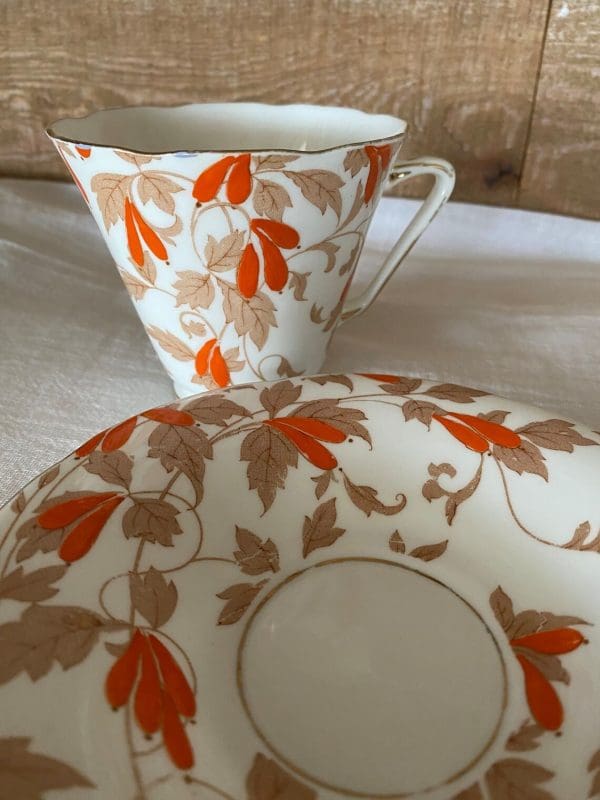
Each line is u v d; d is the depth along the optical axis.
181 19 0.52
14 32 0.53
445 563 0.28
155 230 0.31
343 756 0.23
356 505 0.29
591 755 0.22
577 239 0.55
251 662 0.25
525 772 0.22
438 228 0.56
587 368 0.43
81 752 0.20
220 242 0.31
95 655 0.22
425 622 0.26
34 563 0.23
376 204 0.35
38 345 0.44
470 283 0.52
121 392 0.40
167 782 0.21
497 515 0.28
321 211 0.31
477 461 0.29
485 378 0.42
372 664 0.25
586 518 0.26
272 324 0.34
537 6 0.48
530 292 0.51
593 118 0.52
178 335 0.36
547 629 0.25
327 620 0.26
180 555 0.26
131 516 0.26
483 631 0.26
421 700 0.24
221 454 0.29
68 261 0.53
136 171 0.29
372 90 0.53
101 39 0.53
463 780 0.22
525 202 0.57
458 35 0.50
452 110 0.53
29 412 0.38
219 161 0.28
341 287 0.36
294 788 0.22
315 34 0.51
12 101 0.57
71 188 0.57
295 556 0.28
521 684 0.24
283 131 0.42
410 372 0.42
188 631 0.25
